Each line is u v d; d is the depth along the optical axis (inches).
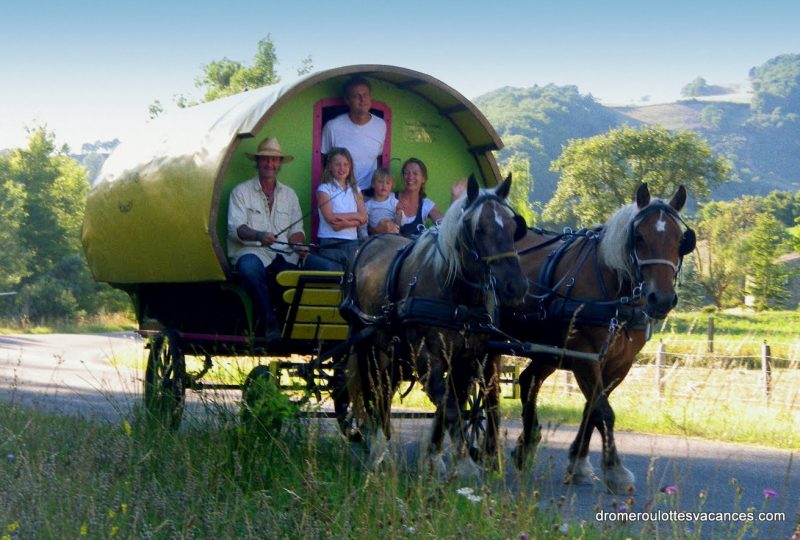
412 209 396.2
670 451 396.5
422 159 411.2
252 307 355.9
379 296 316.8
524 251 339.3
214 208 347.3
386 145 402.9
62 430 312.5
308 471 244.8
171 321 414.0
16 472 245.4
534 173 7509.8
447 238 286.4
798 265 2874.0
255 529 221.8
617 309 302.7
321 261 364.2
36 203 2137.1
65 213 2218.3
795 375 621.3
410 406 515.2
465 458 289.1
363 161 397.4
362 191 396.8
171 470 262.2
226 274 351.3
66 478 238.7
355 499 233.3
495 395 327.0
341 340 362.3
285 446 275.4
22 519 209.3
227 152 348.8
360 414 325.7
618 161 2874.0
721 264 2454.5
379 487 233.8
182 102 1513.3
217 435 285.9
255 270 349.4
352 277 335.3
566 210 3006.9
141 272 393.7
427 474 257.4
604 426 305.9
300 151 387.2
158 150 390.9
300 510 232.5
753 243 2420.0
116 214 403.5
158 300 423.2
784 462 374.3
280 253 369.1
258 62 1482.5
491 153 413.1
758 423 464.8
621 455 385.1
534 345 301.6
